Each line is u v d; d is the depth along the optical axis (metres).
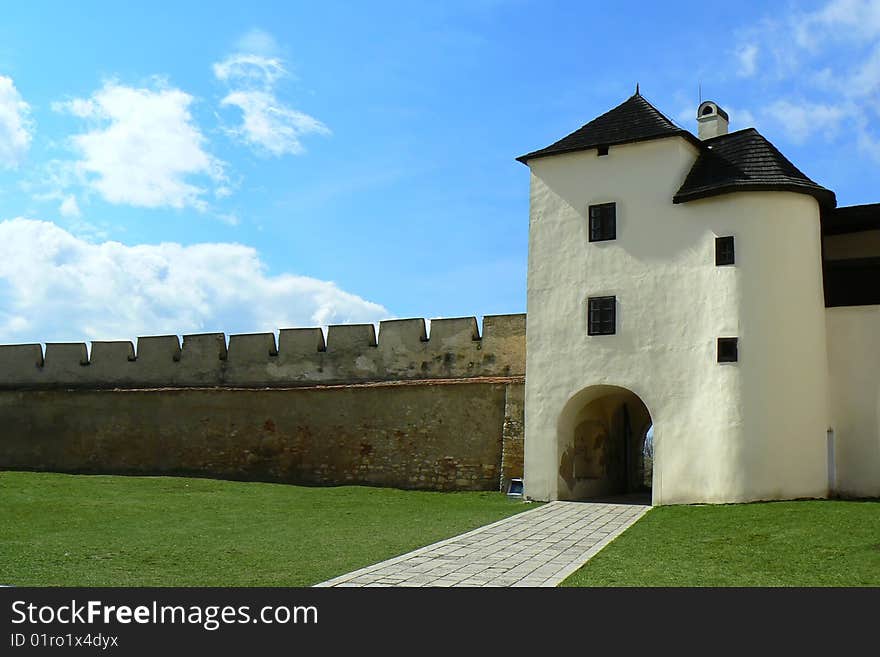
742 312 17.09
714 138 19.38
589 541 13.20
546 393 19.03
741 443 16.70
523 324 21.70
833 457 17.34
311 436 23.16
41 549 12.27
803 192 17.58
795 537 12.75
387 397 22.45
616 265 18.66
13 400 26.88
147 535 13.73
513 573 10.59
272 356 24.62
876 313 17.33
